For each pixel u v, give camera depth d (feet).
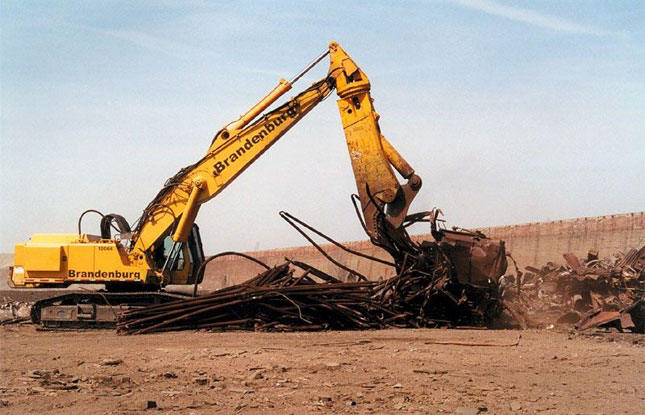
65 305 68.59
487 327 62.18
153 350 47.75
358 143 63.26
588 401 30.04
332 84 66.03
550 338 52.49
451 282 60.54
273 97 66.95
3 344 53.16
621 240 93.20
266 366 39.45
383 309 61.72
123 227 68.69
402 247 62.64
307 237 64.85
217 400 30.07
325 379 35.27
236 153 67.62
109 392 31.68
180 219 67.97
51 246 68.13
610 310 65.10
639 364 40.11
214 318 62.08
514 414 27.68
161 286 70.08
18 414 27.17
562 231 103.40
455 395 31.30
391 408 28.63
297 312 61.16
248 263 194.18
